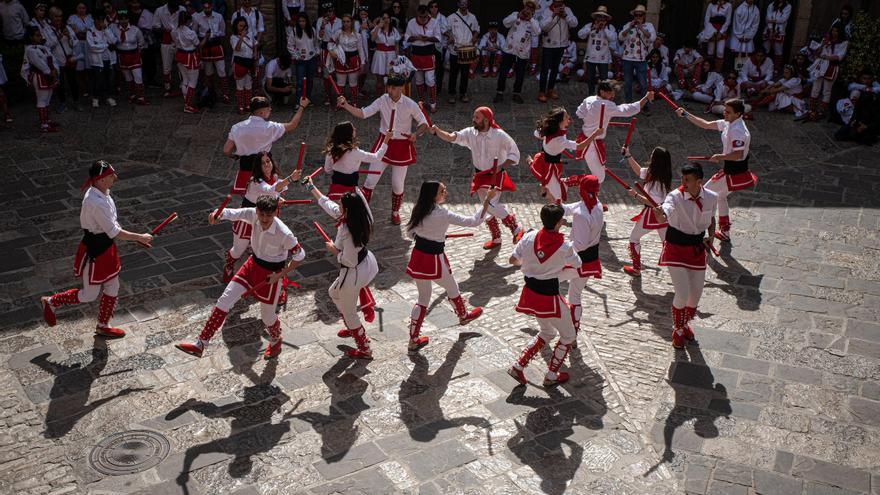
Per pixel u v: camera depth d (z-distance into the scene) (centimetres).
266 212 640
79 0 1538
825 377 703
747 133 897
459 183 1120
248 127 833
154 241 924
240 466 576
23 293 805
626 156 844
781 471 588
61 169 1134
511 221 934
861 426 641
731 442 618
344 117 1378
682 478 578
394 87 925
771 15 1586
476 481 566
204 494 548
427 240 698
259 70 1497
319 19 1420
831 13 1588
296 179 719
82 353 707
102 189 684
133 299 798
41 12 1310
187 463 577
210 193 1070
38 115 1334
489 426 625
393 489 556
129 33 1375
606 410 651
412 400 655
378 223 998
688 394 675
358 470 574
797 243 962
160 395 653
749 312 807
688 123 1388
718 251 938
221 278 844
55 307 706
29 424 616
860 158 1258
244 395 656
